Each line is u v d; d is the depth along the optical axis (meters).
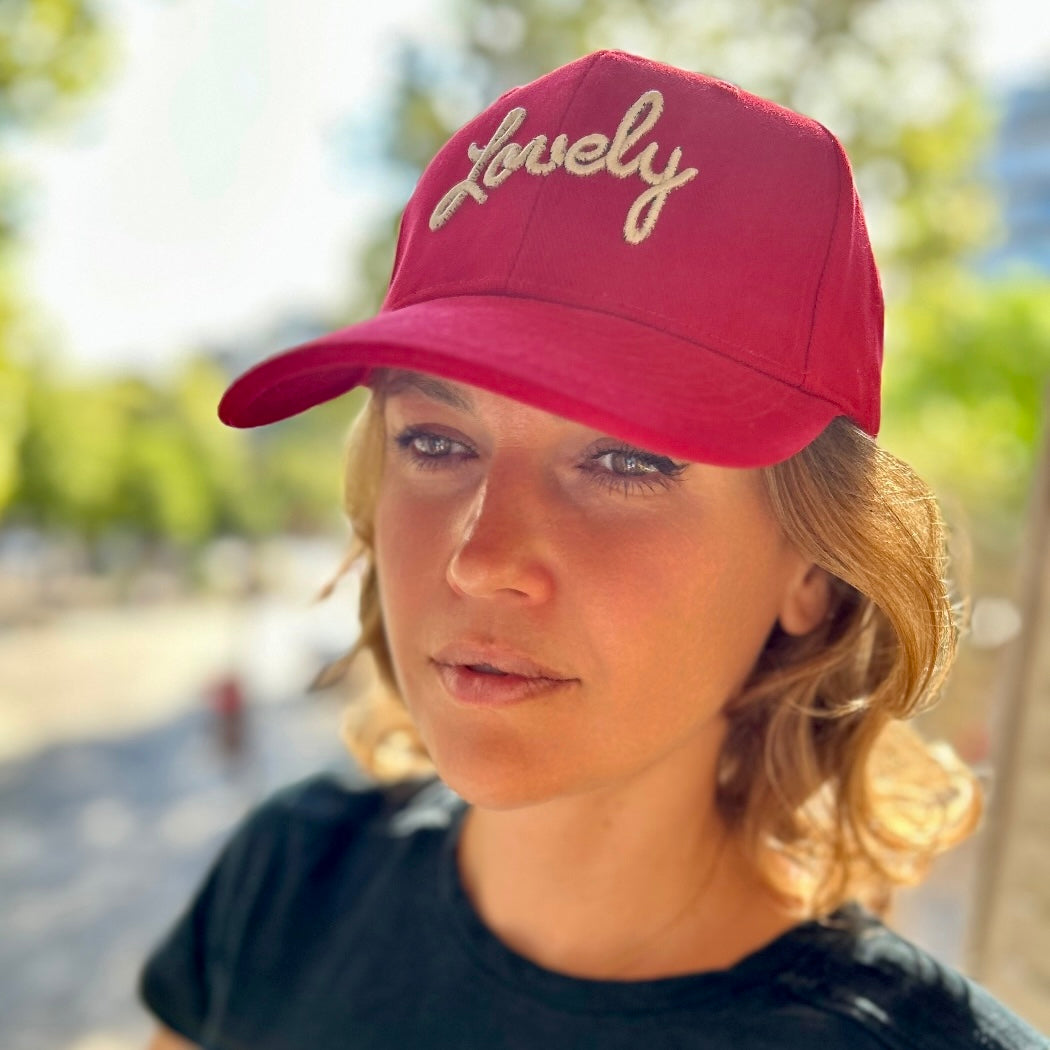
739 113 0.36
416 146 4.71
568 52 4.18
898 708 0.41
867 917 0.42
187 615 11.88
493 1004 0.41
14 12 2.91
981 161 4.50
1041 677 0.68
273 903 0.50
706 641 0.36
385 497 0.40
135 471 13.61
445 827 0.47
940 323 4.06
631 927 0.41
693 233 0.34
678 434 0.32
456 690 0.36
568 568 0.35
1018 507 3.42
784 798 0.43
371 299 5.07
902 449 3.54
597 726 0.36
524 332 0.33
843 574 0.38
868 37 3.93
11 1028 2.36
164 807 4.34
